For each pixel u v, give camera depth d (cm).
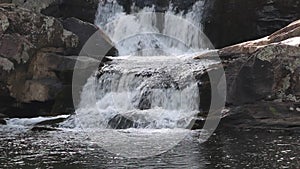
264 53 1529
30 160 1038
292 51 1513
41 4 2492
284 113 1462
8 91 1822
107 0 2759
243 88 1541
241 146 1176
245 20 2589
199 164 977
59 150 1151
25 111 1870
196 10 2692
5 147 1198
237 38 2620
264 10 2548
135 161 1012
